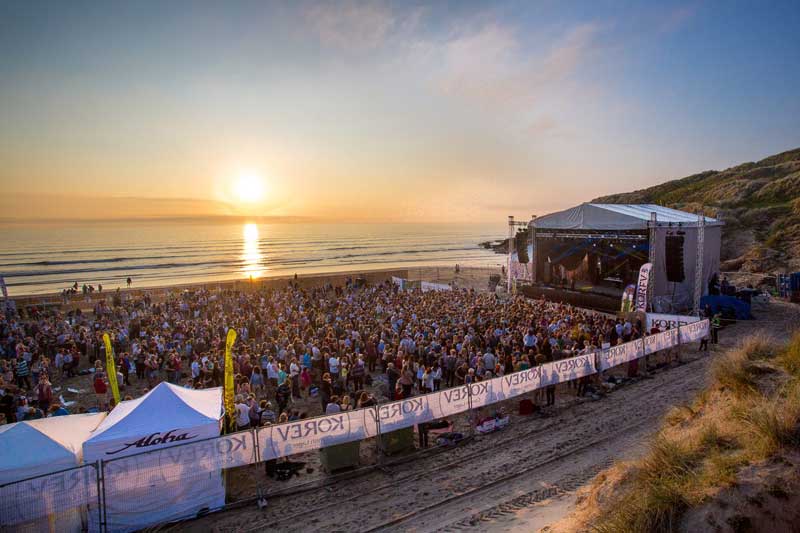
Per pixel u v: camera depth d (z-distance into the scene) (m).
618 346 15.75
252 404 11.81
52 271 79.19
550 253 35.34
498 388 12.70
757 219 55.16
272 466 10.56
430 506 8.95
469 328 19.14
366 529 8.30
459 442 11.91
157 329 22.84
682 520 5.22
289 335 20.66
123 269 81.69
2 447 7.97
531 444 11.56
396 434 11.26
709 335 19.73
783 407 6.39
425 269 59.62
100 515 8.10
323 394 14.00
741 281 37.72
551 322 20.95
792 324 23.41
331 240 197.12
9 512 7.50
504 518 8.12
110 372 12.18
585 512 6.80
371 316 24.55
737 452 6.07
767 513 4.84
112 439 8.44
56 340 20.86
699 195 76.00
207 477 9.03
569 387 15.64
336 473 10.52
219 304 31.75
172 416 9.09
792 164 73.94
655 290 27.45
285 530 8.45
